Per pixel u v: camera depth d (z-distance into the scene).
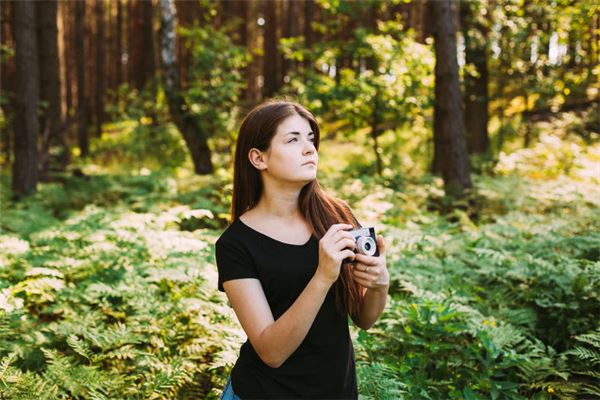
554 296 4.65
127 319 4.37
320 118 13.17
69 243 6.03
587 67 14.48
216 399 3.67
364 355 3.82
